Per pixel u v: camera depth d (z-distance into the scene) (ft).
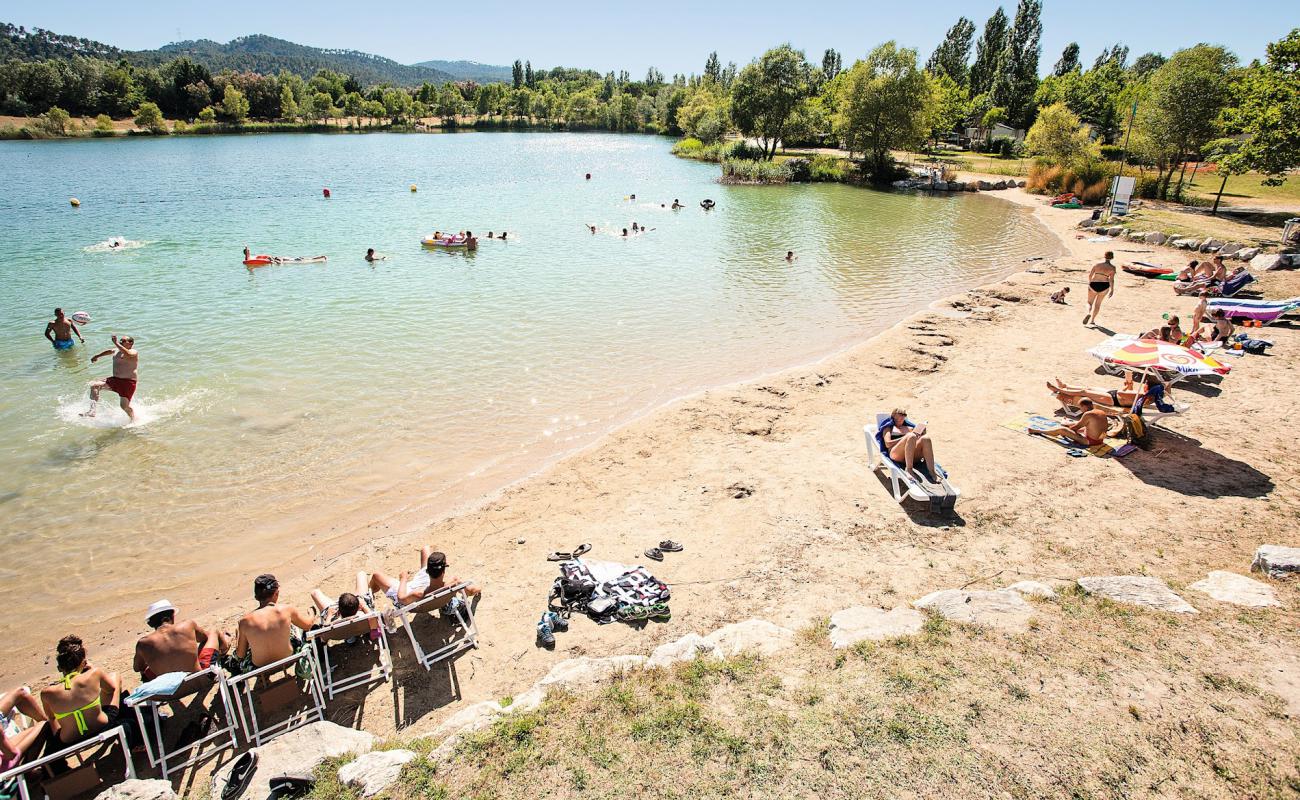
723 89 442.50
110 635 27.50
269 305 69.92
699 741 18.89
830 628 24.27
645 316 69.15
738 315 70.28
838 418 45.80
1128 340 40.63
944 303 73.20
